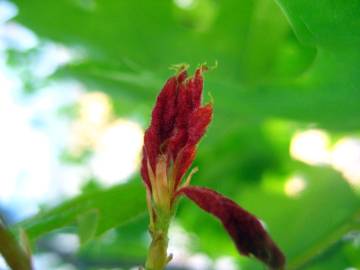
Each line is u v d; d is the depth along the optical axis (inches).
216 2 9.1
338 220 9.3
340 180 9.5
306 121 7.5
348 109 6.8
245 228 3.9
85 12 9.4
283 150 10.3
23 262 4.1
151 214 4.1
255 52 9.1
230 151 10.0
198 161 9.9
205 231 10.4
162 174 4.0
